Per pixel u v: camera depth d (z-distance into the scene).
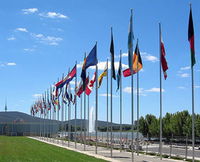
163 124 105.12
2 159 42.88
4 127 189.62
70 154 52.16
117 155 49.97
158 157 46.16
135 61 44.56
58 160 42.22
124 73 46.22
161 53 39.38
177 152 58.00
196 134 84.94
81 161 40.81
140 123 119.62
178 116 96.44
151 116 119.62
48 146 76.56
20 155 49.44
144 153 53.88
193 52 33.22
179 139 94.31
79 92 61.22
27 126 186.12
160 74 40.50
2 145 77.19
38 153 53.91
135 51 44.34
